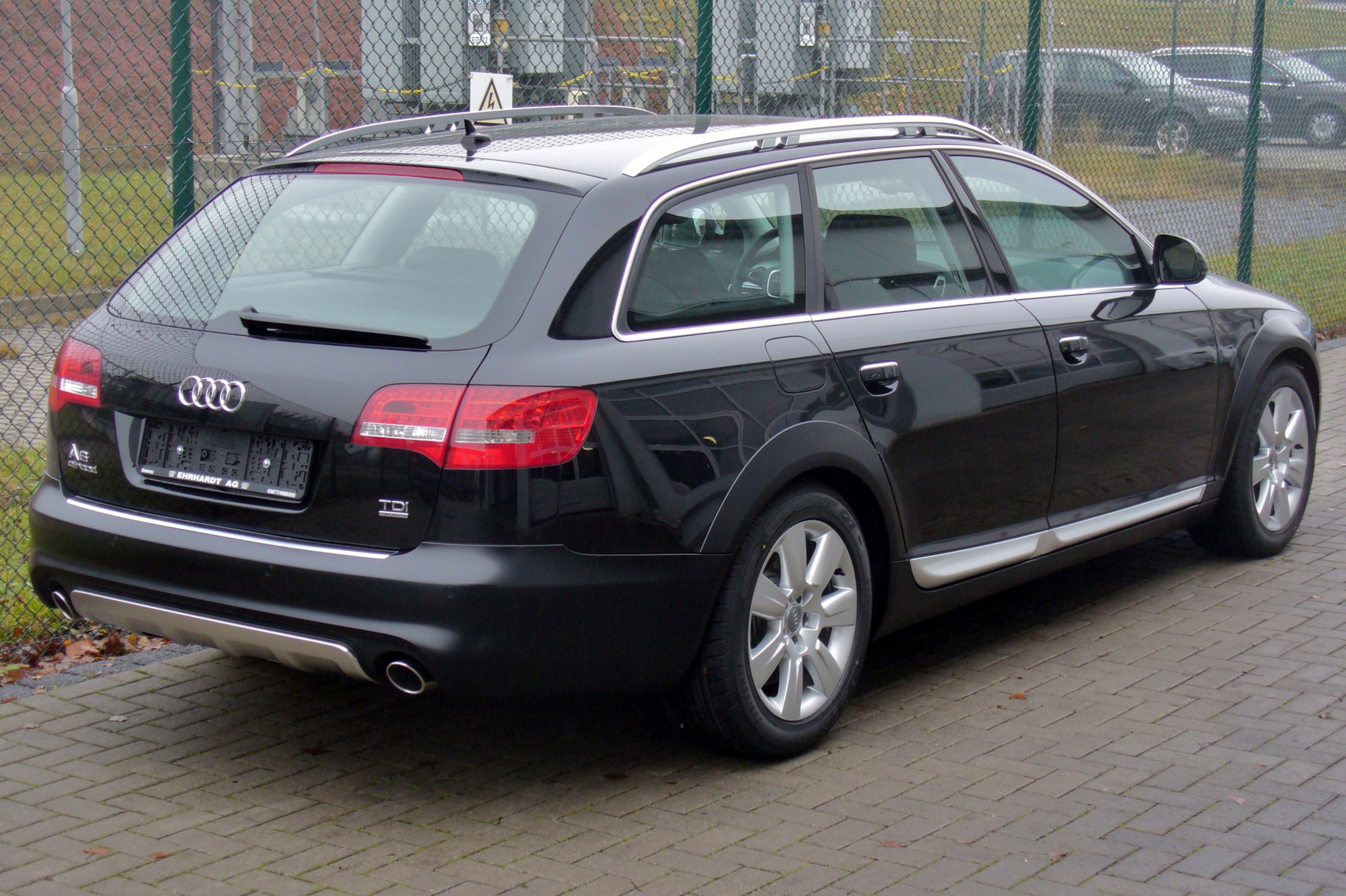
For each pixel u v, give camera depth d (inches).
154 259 168.9
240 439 149.3
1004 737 172.7
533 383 141.2
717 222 163.9
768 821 150.1
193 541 149.6
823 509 166.9
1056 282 206.2
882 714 180.7
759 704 161.2
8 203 336.2
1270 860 141.0
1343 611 220.1
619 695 151.5
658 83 425.7
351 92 359.6
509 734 174.2
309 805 154.0
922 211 189.6
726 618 156.1
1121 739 171.9
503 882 136.7
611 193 155.9
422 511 139.8
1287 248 545.6
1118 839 145.5
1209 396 228.1
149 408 153.7
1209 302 231.9
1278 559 248.8
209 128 302.8
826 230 175.5
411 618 138.8
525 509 139.9
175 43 222.8
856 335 172.4
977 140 206.5
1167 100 593.3
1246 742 170.9
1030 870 138.8
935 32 556.1
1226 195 550.3
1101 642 207.5
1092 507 208.7
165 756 166.6
